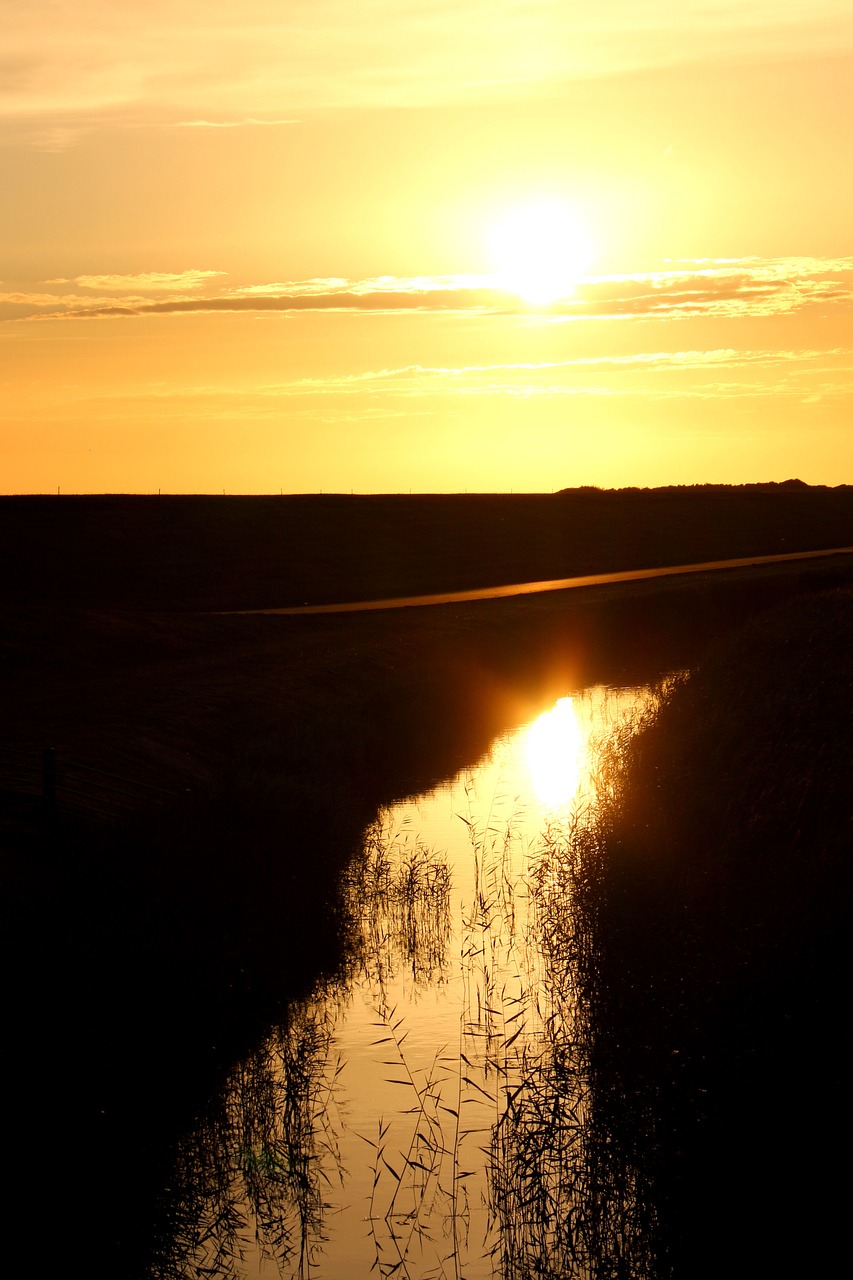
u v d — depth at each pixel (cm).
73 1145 878
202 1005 1066
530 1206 829
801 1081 812
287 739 2095
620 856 1372
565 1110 907
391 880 1511
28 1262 795
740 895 1145
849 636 2638
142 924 1165
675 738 1914
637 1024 999
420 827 1831
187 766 1900
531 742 2545
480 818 1883
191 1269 794
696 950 1055
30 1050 959
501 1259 794
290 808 1628
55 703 2373
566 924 1324
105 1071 950
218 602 5203
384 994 1209
